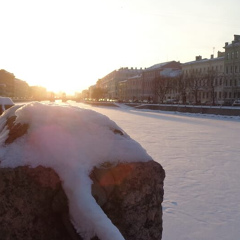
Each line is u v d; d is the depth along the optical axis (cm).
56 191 216
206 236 537
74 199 208
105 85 17000
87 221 200
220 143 1686
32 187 217
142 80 11675
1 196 218
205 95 8138
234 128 2652
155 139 1797
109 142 241
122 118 3769
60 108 259
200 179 891
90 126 247
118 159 234
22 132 239
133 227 233
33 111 249
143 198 238
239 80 7344
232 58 7538
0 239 218
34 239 217
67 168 217
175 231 552
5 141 242
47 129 234
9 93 11656
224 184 844
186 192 766
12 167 219
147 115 4569
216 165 1088
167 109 6006
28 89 16150
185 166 1060
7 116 287
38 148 226
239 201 709
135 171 235
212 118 4119
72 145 228
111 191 226
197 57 9344
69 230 207
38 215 217
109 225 198
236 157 1253
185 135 2052
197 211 645
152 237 244
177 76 8369
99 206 210
